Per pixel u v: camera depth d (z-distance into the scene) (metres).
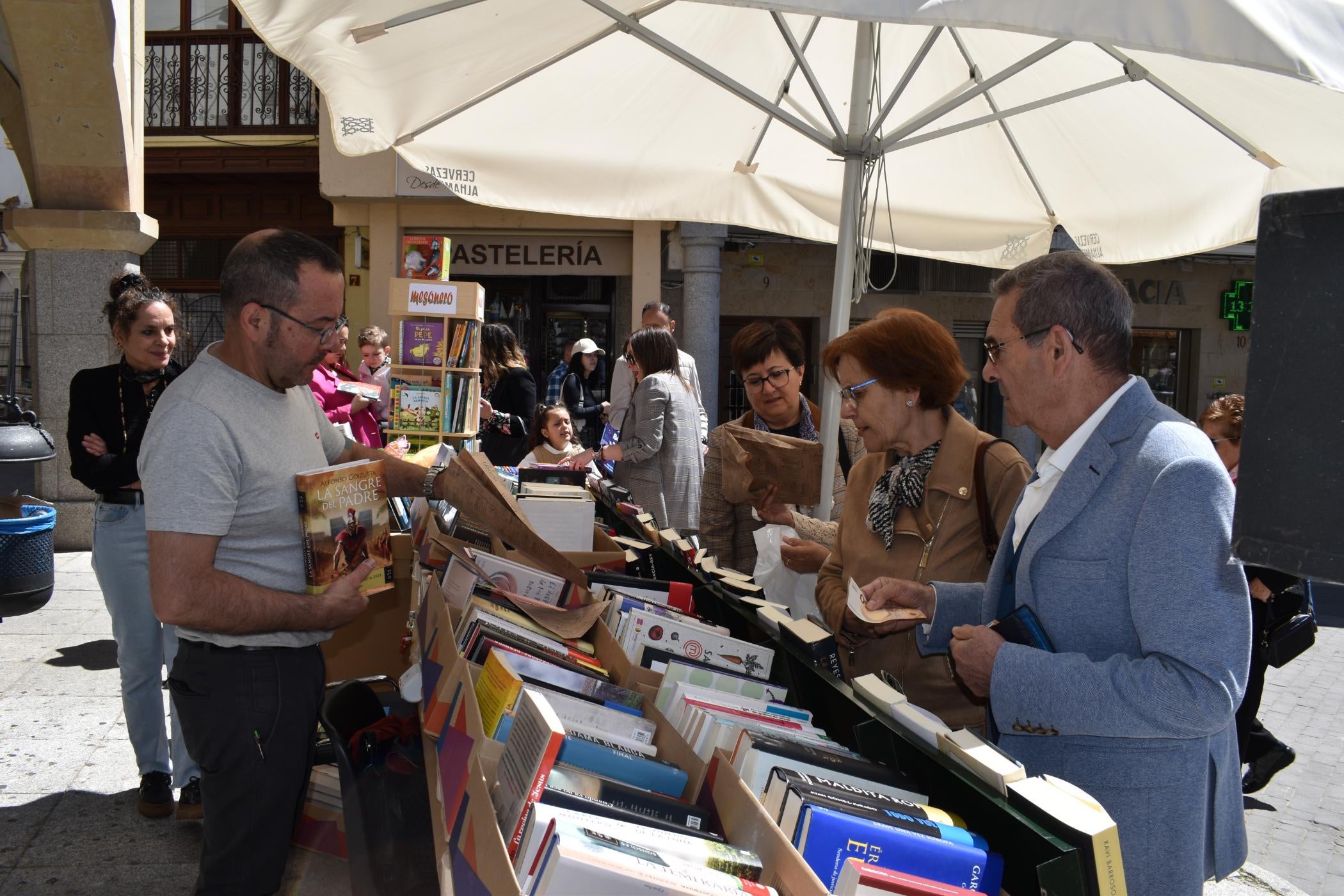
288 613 2.09
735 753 1.44
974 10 1.67
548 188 4.13
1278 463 1.14
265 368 2.11
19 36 6.86
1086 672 1.49
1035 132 3.93
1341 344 1.09
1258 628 4.14
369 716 2.50
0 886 3.03
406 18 3.13
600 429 9.17
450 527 2.87
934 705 2.28
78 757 3.97
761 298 13.00
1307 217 1.11
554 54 3.64
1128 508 1.56
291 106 11.62
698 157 4.25
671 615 2.08
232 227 12.21
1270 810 4.34
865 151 3.36
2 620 5.67
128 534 3.36
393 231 11.16
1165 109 3.55
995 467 2.22
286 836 2.24
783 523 3.14
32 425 6.43
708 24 3.64
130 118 7.58
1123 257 4.09
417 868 2.05
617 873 1.05
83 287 7.63
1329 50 1.75
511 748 1.43
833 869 1.19
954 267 13.07
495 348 7.73
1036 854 1.18
